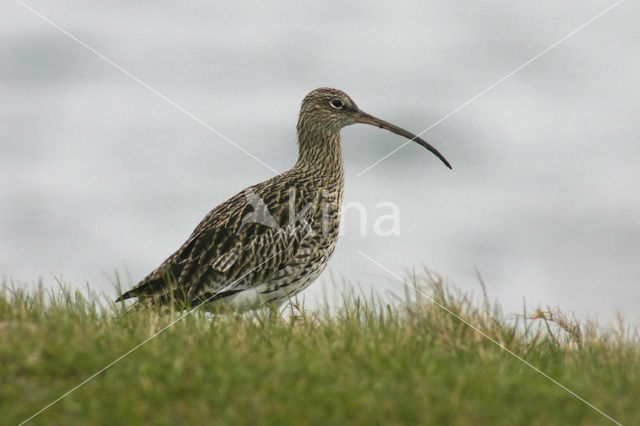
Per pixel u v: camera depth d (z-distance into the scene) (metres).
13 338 10.49
